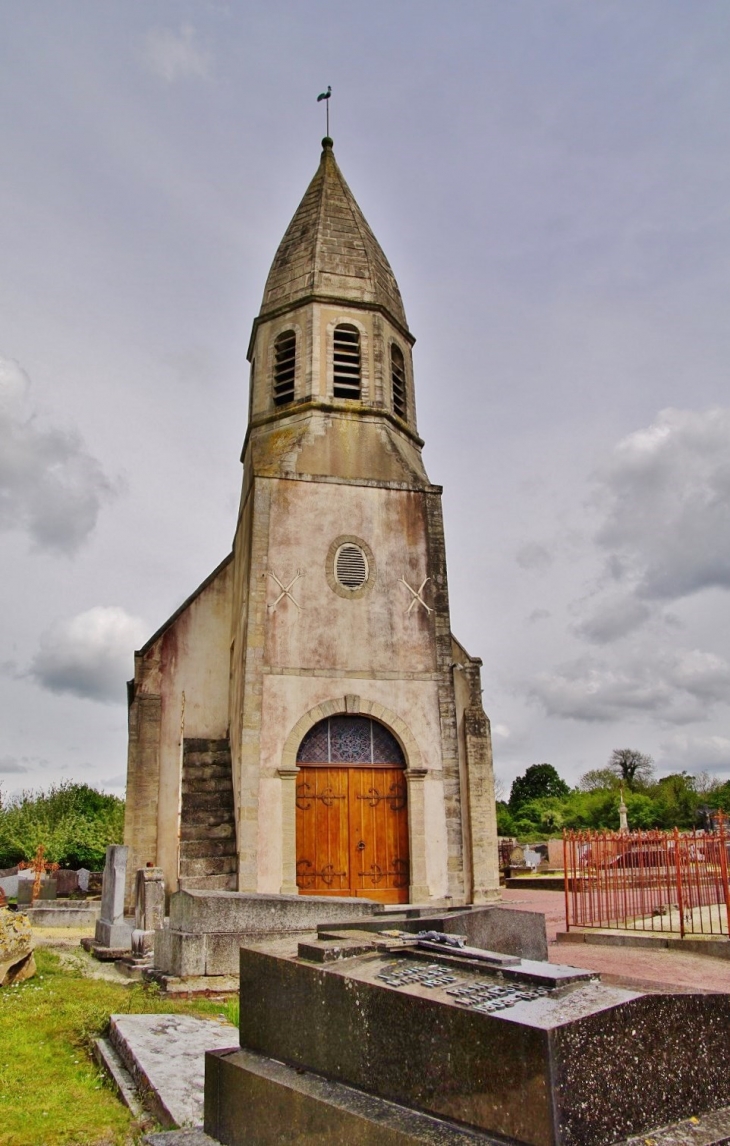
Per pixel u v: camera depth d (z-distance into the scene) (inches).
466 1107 146.3
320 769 688.4
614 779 2736.2
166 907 689.0
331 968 186.9
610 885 595.8
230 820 706.8
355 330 850.8
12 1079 254.8
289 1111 174.1
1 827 1412.4
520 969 170.7
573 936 544.1
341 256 882.1
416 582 746.8
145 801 751.1
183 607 823.7
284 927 410.6
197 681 807.7
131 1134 216.4
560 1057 134.6
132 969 440.8
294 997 192.4
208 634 823.7
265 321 876.6
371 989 170.9
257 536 721.0
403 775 701.9
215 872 647.1
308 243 890.7
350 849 676.1
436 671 728.3
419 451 879.1
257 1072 187.3
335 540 738.8
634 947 512.1
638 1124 141.4
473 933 347.6
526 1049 137.1
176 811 745.6
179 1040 275.4
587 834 601.9
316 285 856.3
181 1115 213.0
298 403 815.1
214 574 845.2
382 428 812.6
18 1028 307.6
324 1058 180.7
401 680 716.7
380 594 734.5
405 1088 159.5
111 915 550.0
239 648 737.0
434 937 210.5
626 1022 145.0
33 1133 215.2
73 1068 269.6
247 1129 186.4
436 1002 155.7
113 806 1651.1
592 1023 140.5
